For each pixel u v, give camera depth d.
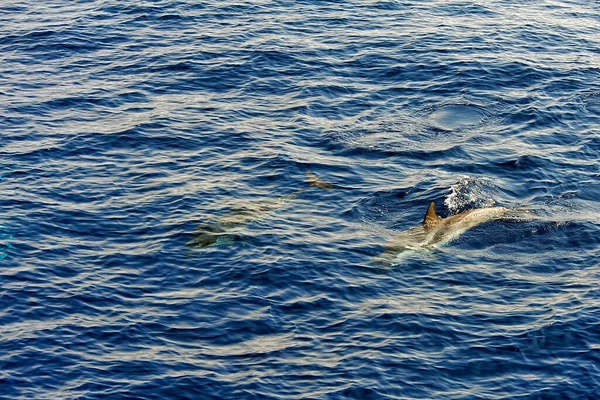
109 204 29.09
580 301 24.31
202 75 39.88
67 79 39.59
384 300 24.33
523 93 38.81
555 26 47.56
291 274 25.30
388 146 33.84
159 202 29.27
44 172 31.17
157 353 21.98
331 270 25.58
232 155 32.78
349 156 33.03
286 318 23.45
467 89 39.09
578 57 43.22
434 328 23.09
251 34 44.44
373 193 30.23
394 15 48.00
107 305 23.84
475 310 23.94
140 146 33.34
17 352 21.78
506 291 24.91
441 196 30.00
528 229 27.92
